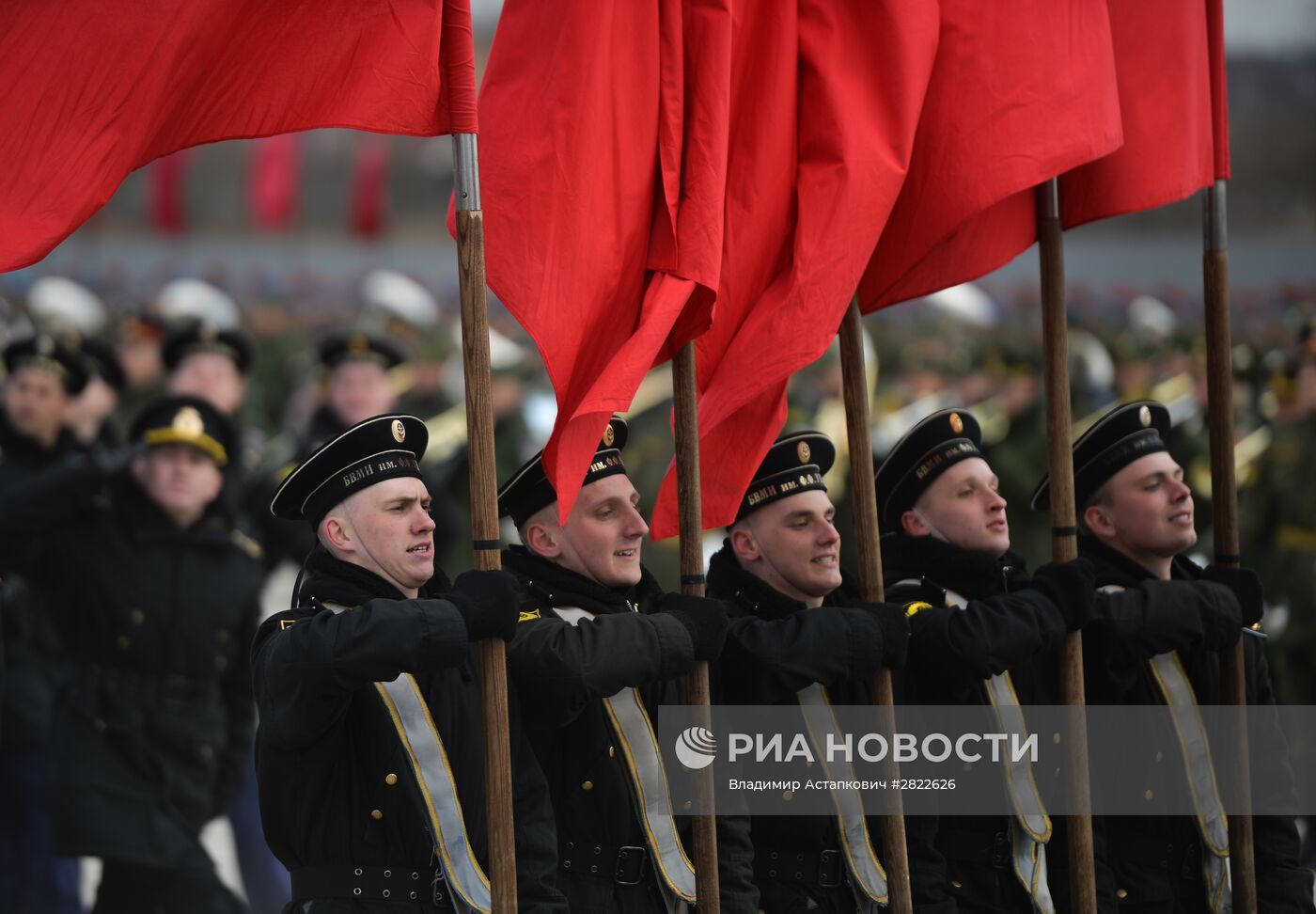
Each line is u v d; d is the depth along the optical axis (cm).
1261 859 1978
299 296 8556
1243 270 9469
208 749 2359
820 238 1708
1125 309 8388
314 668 1365
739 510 1816
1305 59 10019
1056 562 1850
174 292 6181
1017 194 1908
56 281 6788
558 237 1574
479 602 1408
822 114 1730
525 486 1681
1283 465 3484
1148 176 1908
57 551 2325
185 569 2369
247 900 2577
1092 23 1827
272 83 1475
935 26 1766
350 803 1452
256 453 3659
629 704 1619
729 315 1730
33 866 2581
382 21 1491
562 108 1582
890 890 1708
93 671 2323
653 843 1603
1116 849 1912
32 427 2703
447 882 1437
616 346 1623
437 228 9975
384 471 1506
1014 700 1827
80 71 1417
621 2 1609
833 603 1858
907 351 5834
